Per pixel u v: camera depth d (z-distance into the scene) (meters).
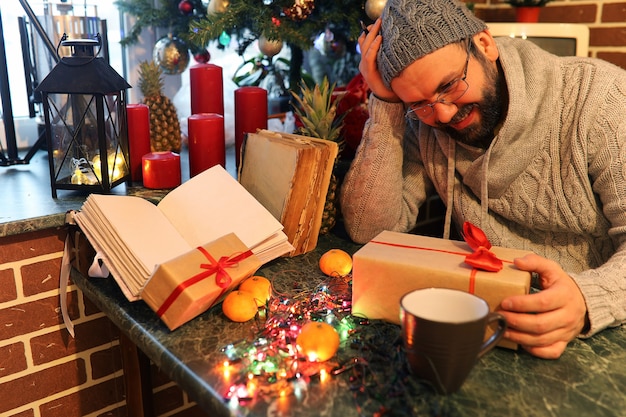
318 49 1.99
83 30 1.58
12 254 1.22
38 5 1.65
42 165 1.60
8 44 1.69
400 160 1.36
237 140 1.61
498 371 0.85
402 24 1.08
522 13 2.04
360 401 0.78
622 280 0.97
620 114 1.14
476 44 1.13
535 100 1.18
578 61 1.22
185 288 0.94
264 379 0.83
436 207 2.00
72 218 1.20
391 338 0.92
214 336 0.95
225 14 1.52
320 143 1.30
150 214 1.19
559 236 1.30
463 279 0.89
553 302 0.86
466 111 1.15
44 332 1.30
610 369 0.86
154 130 1.58
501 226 1.34
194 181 1.27
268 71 1.85
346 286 1.13
